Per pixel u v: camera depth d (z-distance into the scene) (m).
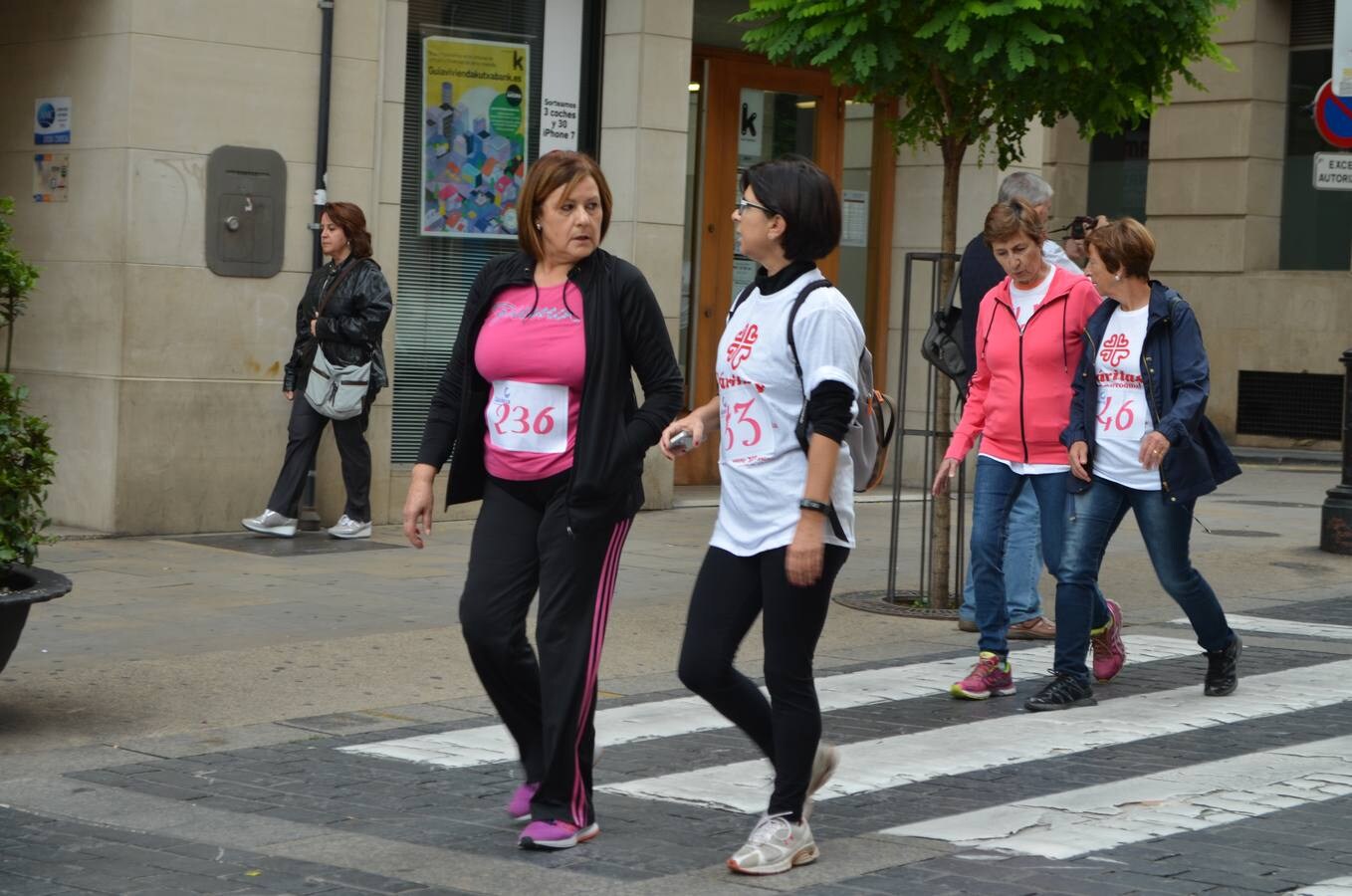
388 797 6.87
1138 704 8.85
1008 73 10.87
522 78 16.02
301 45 14.39
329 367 13.77
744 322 6.08
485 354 6.24
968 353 10.47
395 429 15.63
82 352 13.98
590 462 6.10
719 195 17.89
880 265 19.00
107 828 6.40
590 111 16.45
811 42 11.47
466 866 5.94
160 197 13.77
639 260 16.19
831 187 6.05
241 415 14.23
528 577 6.26
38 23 14.29
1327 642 10.77
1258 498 19.97
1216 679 9.06
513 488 6.27
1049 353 8.88
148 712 8.30
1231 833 6.39
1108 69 11.31
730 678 6.16
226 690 8.80
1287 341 26.59
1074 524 8.80
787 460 5.98
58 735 7.83
